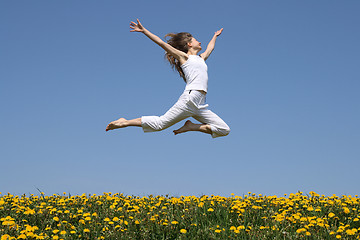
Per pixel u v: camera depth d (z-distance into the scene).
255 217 5.01
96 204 5.84
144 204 5.86
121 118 5.22
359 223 4.84
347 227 4.61
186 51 5.63
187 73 5.21
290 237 4.09
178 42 5.63
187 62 5.25
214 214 5.14
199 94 5.10
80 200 6.15
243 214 5.04
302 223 4.51
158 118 5.14
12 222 4.36
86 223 4.69
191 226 4.63
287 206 5.47
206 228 4.50
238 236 4.31
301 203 5.62
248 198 6.14
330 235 4.17
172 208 5.37
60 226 4.53
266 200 6.03
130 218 4.87
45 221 4.77
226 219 4.90
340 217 5.05
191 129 5.28
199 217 4.96
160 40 5.17
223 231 4.38
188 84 5.18
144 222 4.73
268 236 4.19
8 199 6.13
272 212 5.00
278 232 4.27
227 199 6.08
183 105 5.06
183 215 4.96
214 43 5.93
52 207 5.50
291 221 4.59
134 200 6.41
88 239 4.26
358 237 4.14
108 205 5.86
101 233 4.39
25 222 4.87
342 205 5.43
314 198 6.05
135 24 5.11
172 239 4.38
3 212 5.20
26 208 5.21
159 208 5.41
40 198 6.41
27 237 4.02
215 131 5.24
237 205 5.11
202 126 5.27
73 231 4.30
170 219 4.86
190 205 5.39
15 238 3.96
